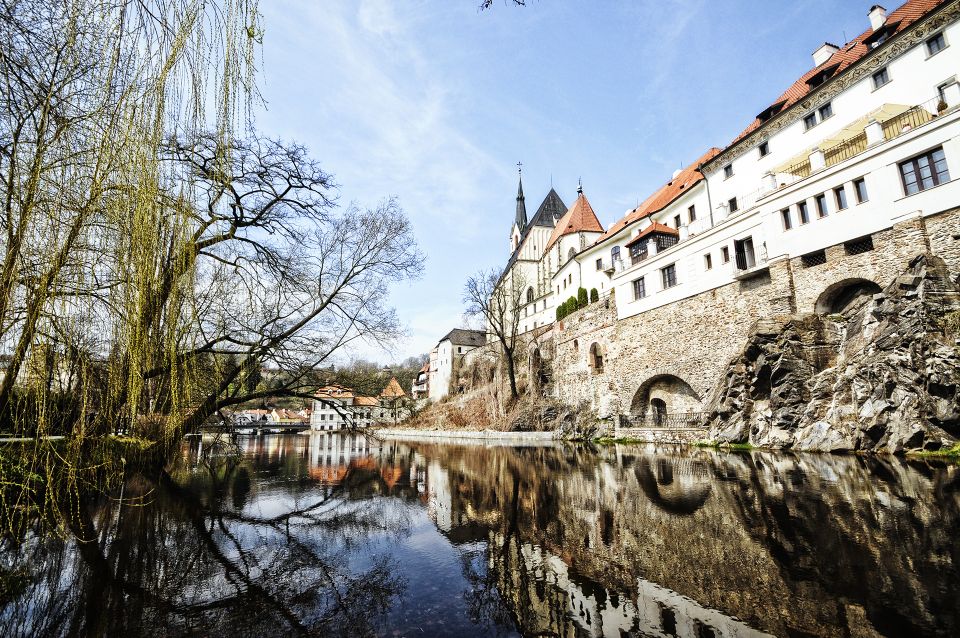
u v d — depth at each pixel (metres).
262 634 3.85
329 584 5.11
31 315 4.42
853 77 20.14
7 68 4.27
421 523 8.14
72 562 5.77
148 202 4.96
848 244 17.94
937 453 12.18
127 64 4.35
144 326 5.50
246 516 8.77
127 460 8.48
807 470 11.28
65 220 4.49
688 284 25.28
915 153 15.88
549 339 43.19
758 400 19.36
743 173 25.44
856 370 15.31
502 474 14.80
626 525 7.20
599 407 32.31
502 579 5.15
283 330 13.74
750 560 5.14
